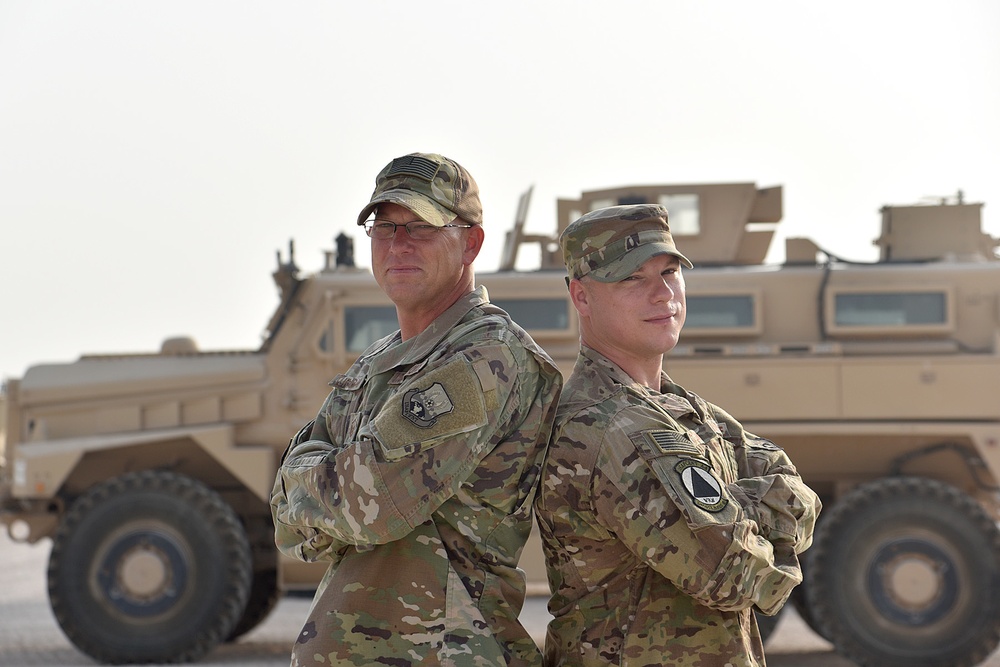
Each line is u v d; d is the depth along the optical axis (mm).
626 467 2900
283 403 9398
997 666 8828
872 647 8516
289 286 9438
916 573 8531
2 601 12883
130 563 8875
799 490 3098
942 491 8633
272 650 9812
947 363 9008
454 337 3074
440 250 3148
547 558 3150
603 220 3131
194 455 9789
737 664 2949
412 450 2859
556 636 3084
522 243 10734
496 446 2975
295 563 9555
